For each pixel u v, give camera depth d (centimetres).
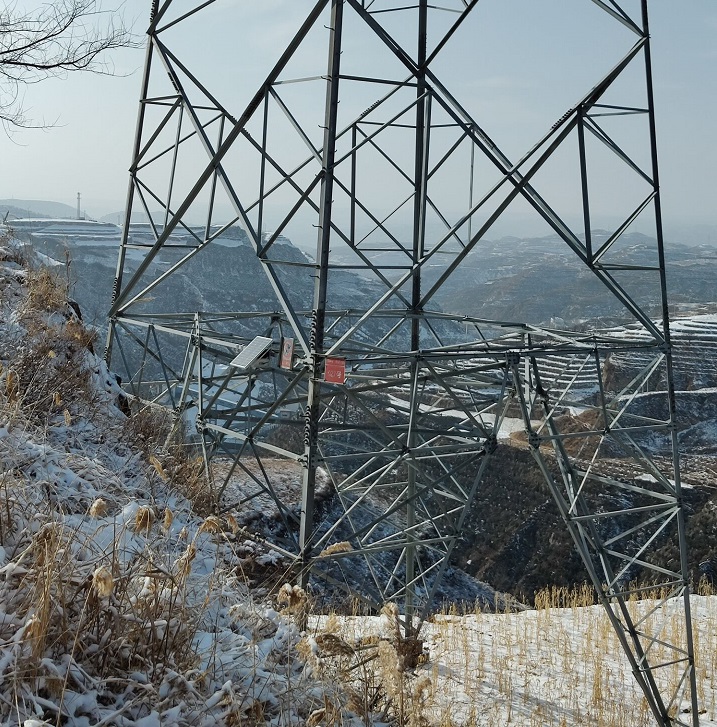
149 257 1352
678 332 7944
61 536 449
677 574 1232
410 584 1201
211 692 440
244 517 1596
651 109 1220
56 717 363
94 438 989
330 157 1011
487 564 3634
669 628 1516
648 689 1152
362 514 2573
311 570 993
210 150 1209
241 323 9800
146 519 449
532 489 3909
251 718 433
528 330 1418
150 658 433
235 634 512
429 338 10850
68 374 1101
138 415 1165
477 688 1124
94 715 379
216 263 11825
